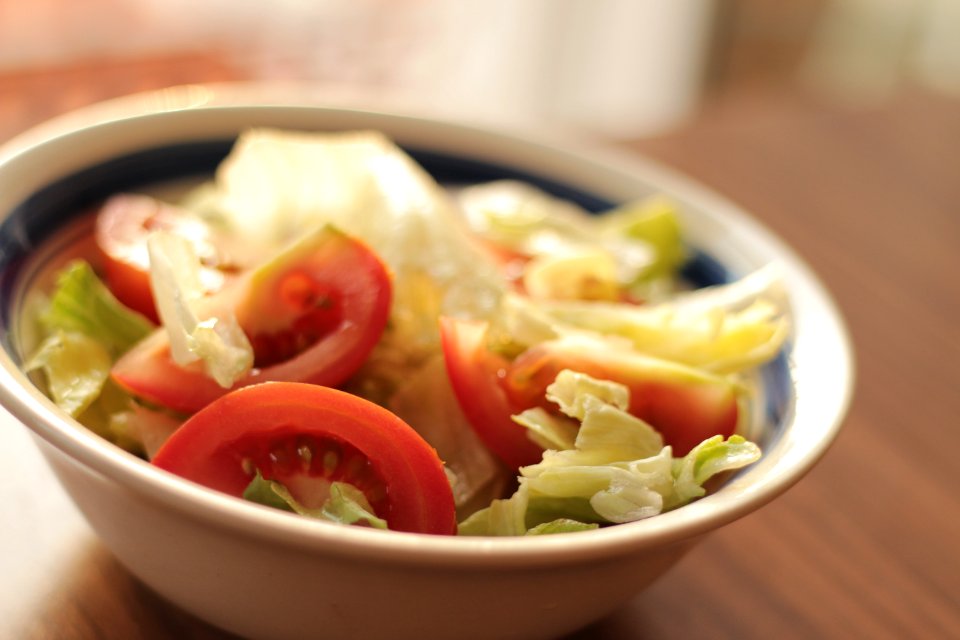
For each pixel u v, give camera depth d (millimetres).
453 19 907
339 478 316
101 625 322
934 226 552
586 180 446
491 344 362
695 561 365
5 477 353
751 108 646
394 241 377
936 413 439
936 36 1218
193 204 413
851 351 360
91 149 388
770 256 405
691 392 350
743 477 312
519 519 321
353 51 820
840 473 406
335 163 402
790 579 365
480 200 435
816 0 1147
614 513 318
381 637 298
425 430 351
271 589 290
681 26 1089
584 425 332
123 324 361
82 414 342
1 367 299
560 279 400
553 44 1024
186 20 735
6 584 326
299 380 331
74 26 676
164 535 290
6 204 358
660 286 427
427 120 440
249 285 340
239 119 420
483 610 293
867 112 674
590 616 313
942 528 392
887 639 352
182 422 337
